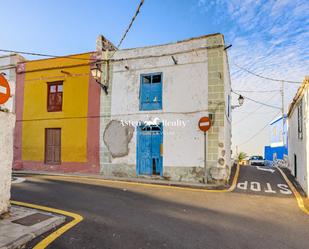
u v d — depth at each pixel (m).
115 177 11.41
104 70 12.49
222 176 9.95
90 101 12.76
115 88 12.34
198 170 10.43
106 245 3.79
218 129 10.28
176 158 10.85
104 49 13.20
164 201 6.81
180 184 9.72
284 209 6.31
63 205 6.06
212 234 4.39
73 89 13.13
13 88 5.34
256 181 10.42
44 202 6.29
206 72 10.71
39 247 3.64
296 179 10.70
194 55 10.98
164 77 11.45
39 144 13.65
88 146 12.58
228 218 5.39
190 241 4.04
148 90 11.79
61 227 4.50
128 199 6.93
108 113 12.34
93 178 11.05
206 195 7.78
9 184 4.84
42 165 13.46
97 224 4.74
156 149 11.37
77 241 3.91
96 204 6.26
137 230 4.48
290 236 4.41
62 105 13.30
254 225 4.97
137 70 11.99
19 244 3.67
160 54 11.59
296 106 10.32
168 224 4.86
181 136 10.88
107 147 12.18
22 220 4.59
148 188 8.75
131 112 11.90
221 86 10.41
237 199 7.34
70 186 8.65
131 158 11.68
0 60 14.85
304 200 7.34
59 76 13.48
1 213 4.66
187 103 10.92
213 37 10.68
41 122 13.69
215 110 10.41
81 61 13.07
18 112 14.21
